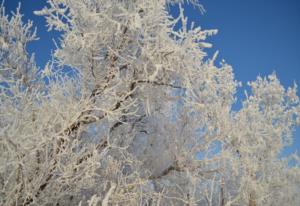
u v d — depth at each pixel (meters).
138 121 5.13
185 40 3.90
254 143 5.75
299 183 7.00
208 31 3.86
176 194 5.08
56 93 4.31
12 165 3.15
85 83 4.25
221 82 5.10
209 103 4.75
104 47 4.14
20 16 4.68
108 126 4.73
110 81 4.11
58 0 3.94
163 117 5.26
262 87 7.24
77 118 3.89
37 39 4.79
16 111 3.38
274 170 6.52
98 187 4.34
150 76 3.81
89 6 4.04
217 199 5.70
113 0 3.97
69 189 3.72
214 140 5.08
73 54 4.14
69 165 3.42
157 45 3.81
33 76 4.82
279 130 6.59
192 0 4.23
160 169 5.19
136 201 3.89
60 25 4.00
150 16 3.73
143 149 5.31
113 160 4.61
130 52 4.18
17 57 4.67
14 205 3.20
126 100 4.12
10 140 2.99
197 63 4.08
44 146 3.57
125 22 3.87
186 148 5.15
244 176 5.48
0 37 4.46
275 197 6.40
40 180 3.25
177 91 5.05
